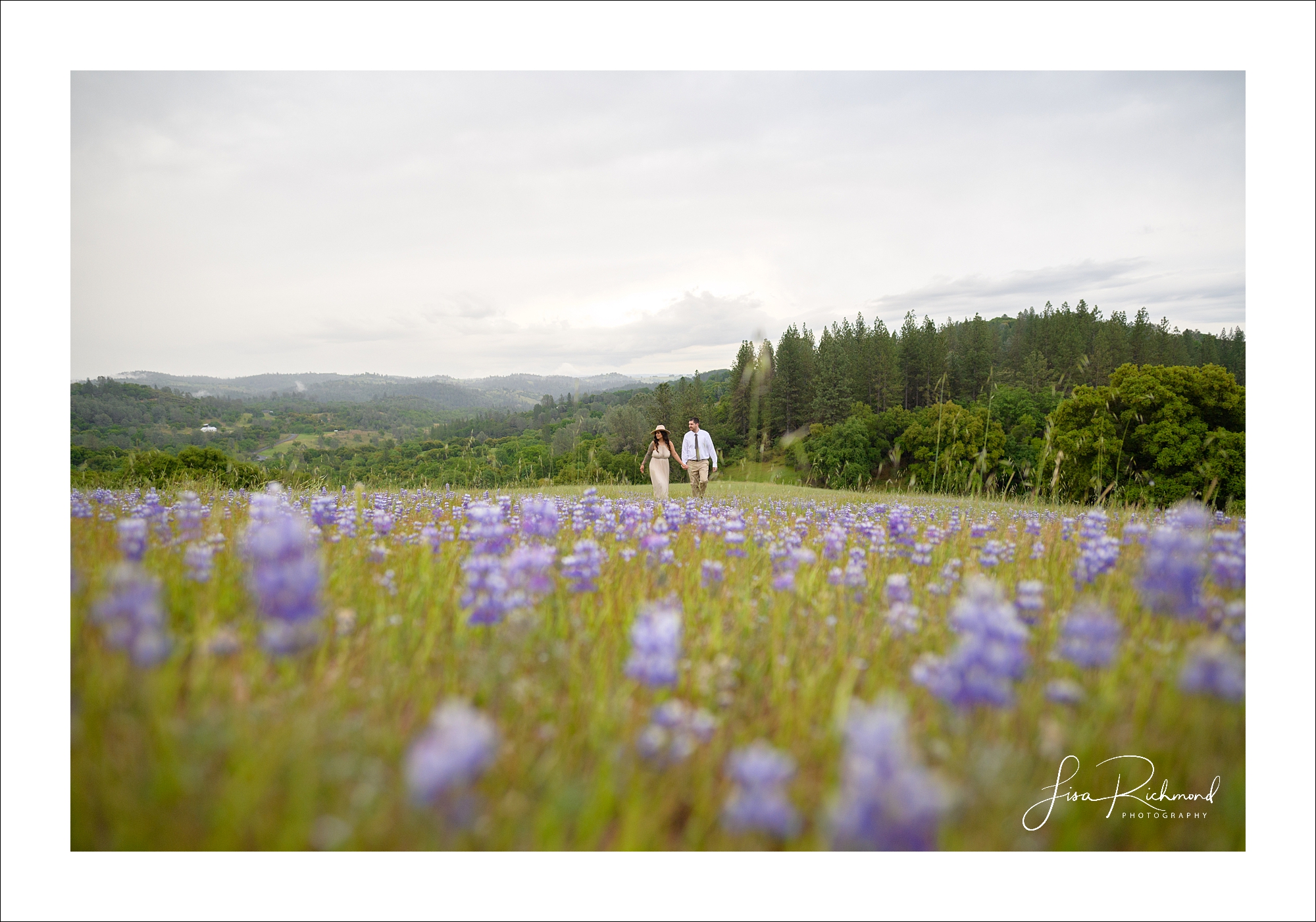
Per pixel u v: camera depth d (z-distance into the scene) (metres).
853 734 1.80
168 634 2.66
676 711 2.34
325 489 10.01
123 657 2.42
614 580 4.23
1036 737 2.53
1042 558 5.15
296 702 2.38
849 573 4.28
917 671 2.66
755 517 7.56
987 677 2.23
